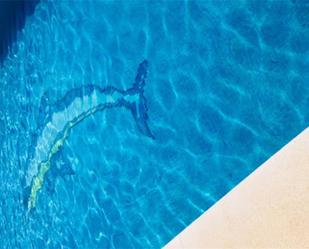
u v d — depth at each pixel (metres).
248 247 2.39
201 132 3.36
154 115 3.67
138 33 3.77
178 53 3.47
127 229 3.89
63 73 4.71
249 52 3.03
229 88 3.17
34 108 5.34
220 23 3.17
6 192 6.12
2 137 6.38
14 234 5.80
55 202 4.80
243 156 3.14
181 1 3.40
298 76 2.81
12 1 5.78
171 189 3.56
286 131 2.91
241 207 2.45
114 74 4.01
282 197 2.29
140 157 3.79
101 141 4.14
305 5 2.71
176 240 2.70
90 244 4.28
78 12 4.42
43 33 5.14
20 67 5.76
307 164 2.22
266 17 2.91
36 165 5.23
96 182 4.20
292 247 2.22
